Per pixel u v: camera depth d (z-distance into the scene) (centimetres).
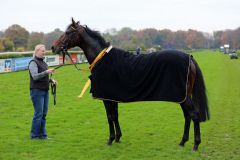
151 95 725
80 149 749
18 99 1441
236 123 1024
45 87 814
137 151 738
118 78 731
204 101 728
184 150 743
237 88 1891
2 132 896
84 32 776
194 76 730
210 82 2184
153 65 718
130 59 736
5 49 5244
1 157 689
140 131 919
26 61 2905
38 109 816
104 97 743
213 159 683
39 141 809
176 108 1278
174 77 710
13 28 6150
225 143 804
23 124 995
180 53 727
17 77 2266
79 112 1180
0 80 2088
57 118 1077
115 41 9281
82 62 4012
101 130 926
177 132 909
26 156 697
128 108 1275
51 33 5650
